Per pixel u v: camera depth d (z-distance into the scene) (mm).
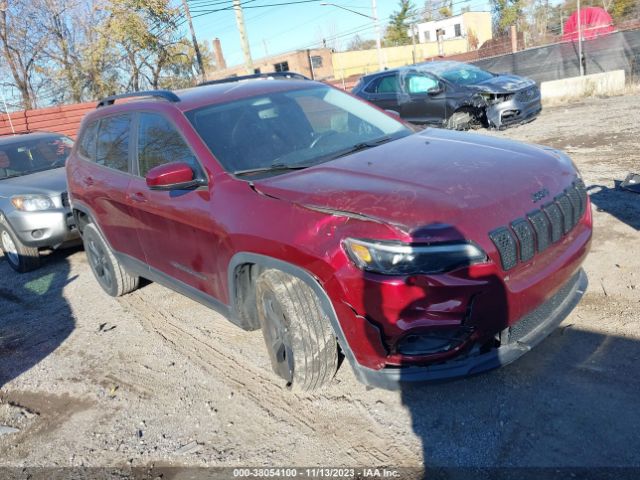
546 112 12656
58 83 25719
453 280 2490
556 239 2924
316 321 2967
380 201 2715
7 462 3189
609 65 16672
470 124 10758
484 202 2701
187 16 25984
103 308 5266
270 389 3451
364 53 50281
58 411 3637
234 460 2885
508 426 2779
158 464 2959
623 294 3795
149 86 28219
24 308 5664
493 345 2719
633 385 2906
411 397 3129
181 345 4250
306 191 2969
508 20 55281
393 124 4270
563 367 3152
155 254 4250
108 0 25641
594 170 6996
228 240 3215
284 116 3973
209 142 3633
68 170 5512
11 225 6578
